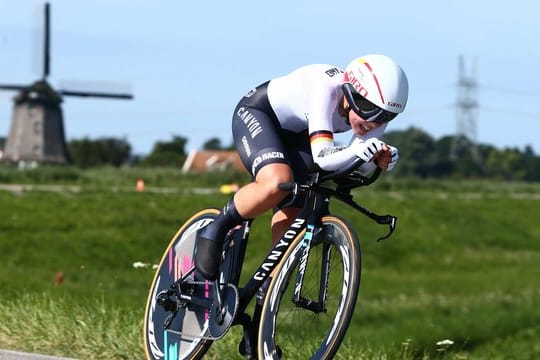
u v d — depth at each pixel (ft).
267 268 47.11
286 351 52.85
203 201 411.54
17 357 52.03
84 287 181.78
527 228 427.33
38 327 62.90
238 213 48.01
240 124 49.52
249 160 48.06
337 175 44.06
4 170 612.70
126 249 305.53
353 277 42.63
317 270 45.55
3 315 66.69
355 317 195.31
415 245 353.31
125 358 58.08
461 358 71.87
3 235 300.40
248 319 48.60
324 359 42.73
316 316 48.85
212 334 48.73
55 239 303.89
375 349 65.82
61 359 51.75
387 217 44.62
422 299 232.12
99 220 344.90
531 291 255.50
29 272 237.86
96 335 61.05
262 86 50.08
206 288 50.26
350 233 43.62
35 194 413.39
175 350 51.49
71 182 594.24
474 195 579.48
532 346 147.64
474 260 345.51
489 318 188.24
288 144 50.06
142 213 367.45
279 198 46.47
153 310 53.67
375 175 44.37
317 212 45.70
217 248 49.16
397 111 44.29
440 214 420.77
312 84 46.85
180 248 53.16
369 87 44.01
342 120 46.75
